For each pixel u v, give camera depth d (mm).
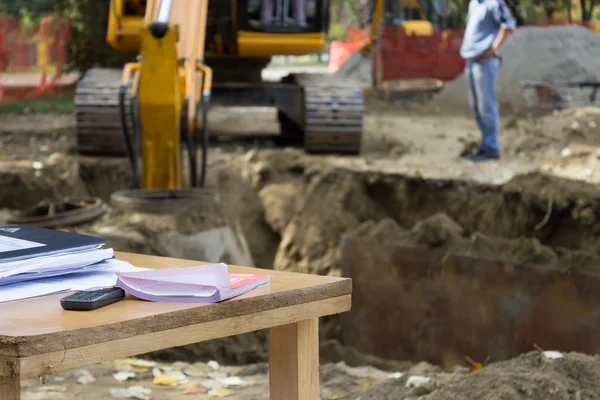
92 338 2854
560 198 13352
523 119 22453
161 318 3020
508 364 6379
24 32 40312
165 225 11508
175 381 7367
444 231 12180
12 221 11812
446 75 32375
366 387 7395
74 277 3629
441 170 16344
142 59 12469
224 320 3221
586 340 10297
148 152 12953
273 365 3723
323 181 16500
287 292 3408
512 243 11648
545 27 28922
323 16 19031
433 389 6238
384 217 16047
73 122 24359
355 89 18969
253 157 17359
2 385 3240
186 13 14086
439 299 11828
